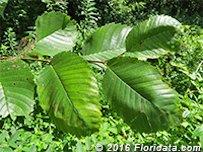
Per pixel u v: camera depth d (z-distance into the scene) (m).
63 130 0.22
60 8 2.26
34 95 0.22
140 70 0.23
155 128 0.23
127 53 0.25
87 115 0.21
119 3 2.84
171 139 1.09
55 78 0.22
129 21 2.74
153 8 3.26
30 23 2.49
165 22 0.25
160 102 0.23
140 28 0.25
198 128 0.99
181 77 1.37
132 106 0.23
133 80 0.23
